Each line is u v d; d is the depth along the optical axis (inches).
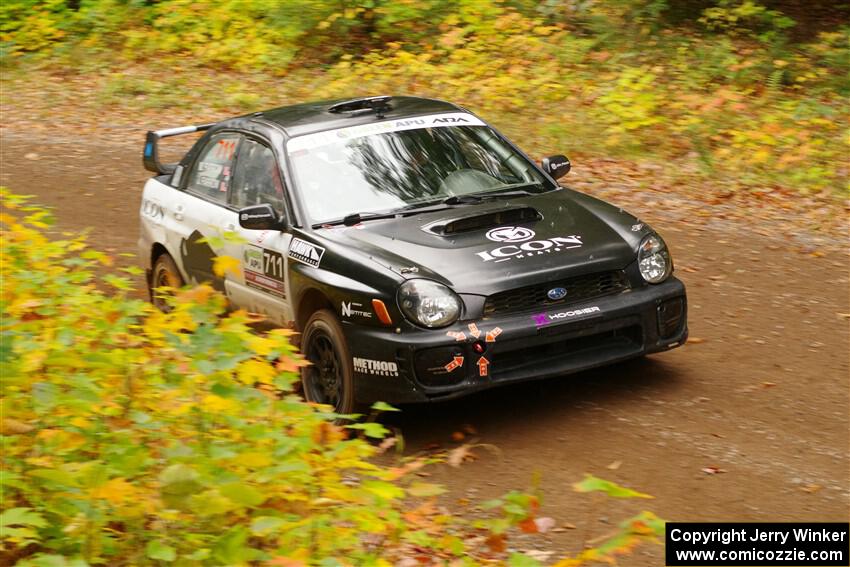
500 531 139.6
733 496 204.1
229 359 156.4
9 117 634.2
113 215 460.4
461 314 232.8
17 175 522.9
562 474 219.6
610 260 246.7
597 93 566.3
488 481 219.6
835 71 581.3
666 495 206.2
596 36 649.6
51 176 519.5
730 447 226.2
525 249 245.8
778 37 613.6
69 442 150.6
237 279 289.3
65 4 816.3
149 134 344.5
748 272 355.9
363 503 151.7
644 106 537.3
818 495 202.4
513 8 686.5
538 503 135.8
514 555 135.5
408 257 242.4
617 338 249.4
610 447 230.5
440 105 309.1
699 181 460.4
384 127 290.7
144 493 144.8
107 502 144.0
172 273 330.0
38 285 214.2
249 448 154.4
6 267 218.5
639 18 646.5
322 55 698.2
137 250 416.8
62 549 141.6
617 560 182.5
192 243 311.9
